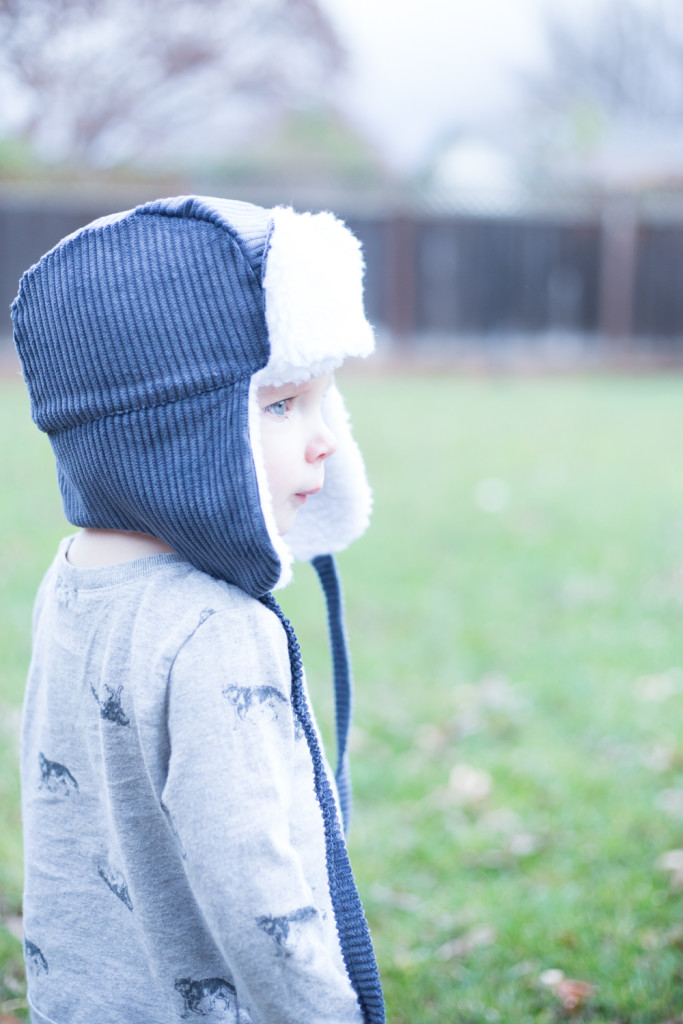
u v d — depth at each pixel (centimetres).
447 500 674
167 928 120
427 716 371
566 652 430
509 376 1345
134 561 121
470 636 446
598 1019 223
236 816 108
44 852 130
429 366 1342
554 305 1377
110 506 119
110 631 119
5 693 356
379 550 565
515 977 237
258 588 116
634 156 1642
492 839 295
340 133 1981
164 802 112
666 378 1344
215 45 1409
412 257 1350
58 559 132
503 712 375
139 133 1449
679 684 399
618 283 1375
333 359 116
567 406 1080
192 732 110
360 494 150
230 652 112
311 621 454
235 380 112
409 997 230
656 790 320
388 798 318
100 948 126
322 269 112
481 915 261
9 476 677
